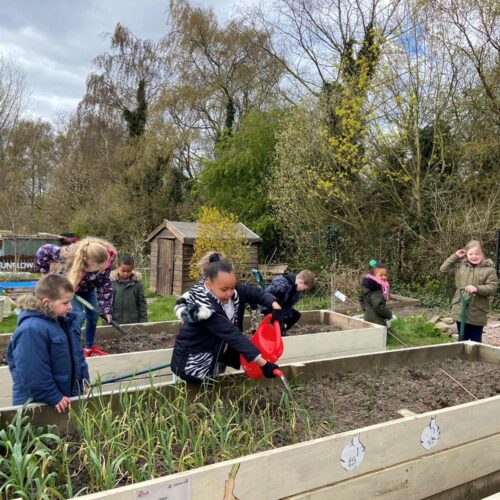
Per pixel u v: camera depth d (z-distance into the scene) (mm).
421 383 3744
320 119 13648
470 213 11203
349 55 14438
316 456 2287
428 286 11750
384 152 12828
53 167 29266
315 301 11391
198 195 21812
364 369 3992
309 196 13219
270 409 3111
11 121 24531
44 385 2611
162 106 22016
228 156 18188
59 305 2730
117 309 5781
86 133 26516
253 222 16703
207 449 2516
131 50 23984
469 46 11508
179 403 2869
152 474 2225
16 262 14820
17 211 19141
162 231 13172
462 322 5492
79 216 23625
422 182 12398
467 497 2924
